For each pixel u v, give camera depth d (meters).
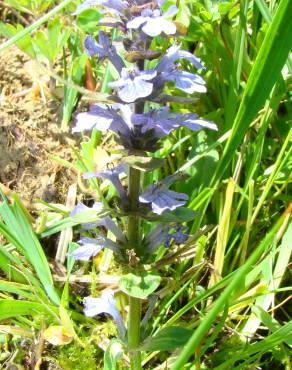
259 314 0.09
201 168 0.10
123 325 0.08
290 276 0.10
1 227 0.09
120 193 0.07
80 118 0.07
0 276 0.10
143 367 0.09
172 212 0.07
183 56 0.07
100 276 0.10
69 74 0.12
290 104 0.11
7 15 0.14
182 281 0.09
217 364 0.09
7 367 0.09
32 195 0.11
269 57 0.08
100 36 0.07
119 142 0.07
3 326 0.09
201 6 0.11
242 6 0.10
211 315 0.06
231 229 0.10
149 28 0.06
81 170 0.11
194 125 0.07
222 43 0.11
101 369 0.09
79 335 0.09
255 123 0.11
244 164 0.11
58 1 0.13
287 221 0.09
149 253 0.07
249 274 0.08
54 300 0.09
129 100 0.06
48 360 0.09
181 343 0.08
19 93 0.12
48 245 0.11
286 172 0.10
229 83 0.11
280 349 0.09
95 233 0.10
